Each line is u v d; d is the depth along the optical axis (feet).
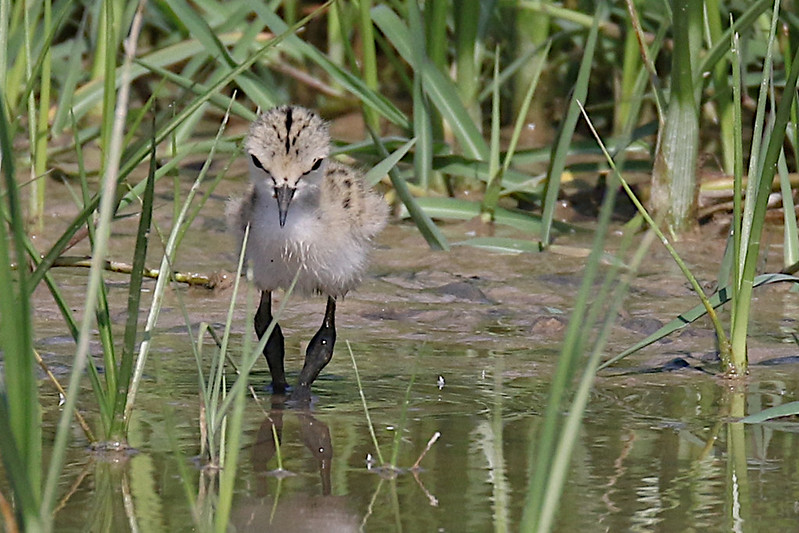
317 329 36.01
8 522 18.44
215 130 59.36
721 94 46.60
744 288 30.53
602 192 49.67
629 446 25.61
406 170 48.85
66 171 50.75
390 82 64.13
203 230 46.29
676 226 44.65
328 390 30.19
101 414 25.22
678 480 23.45
